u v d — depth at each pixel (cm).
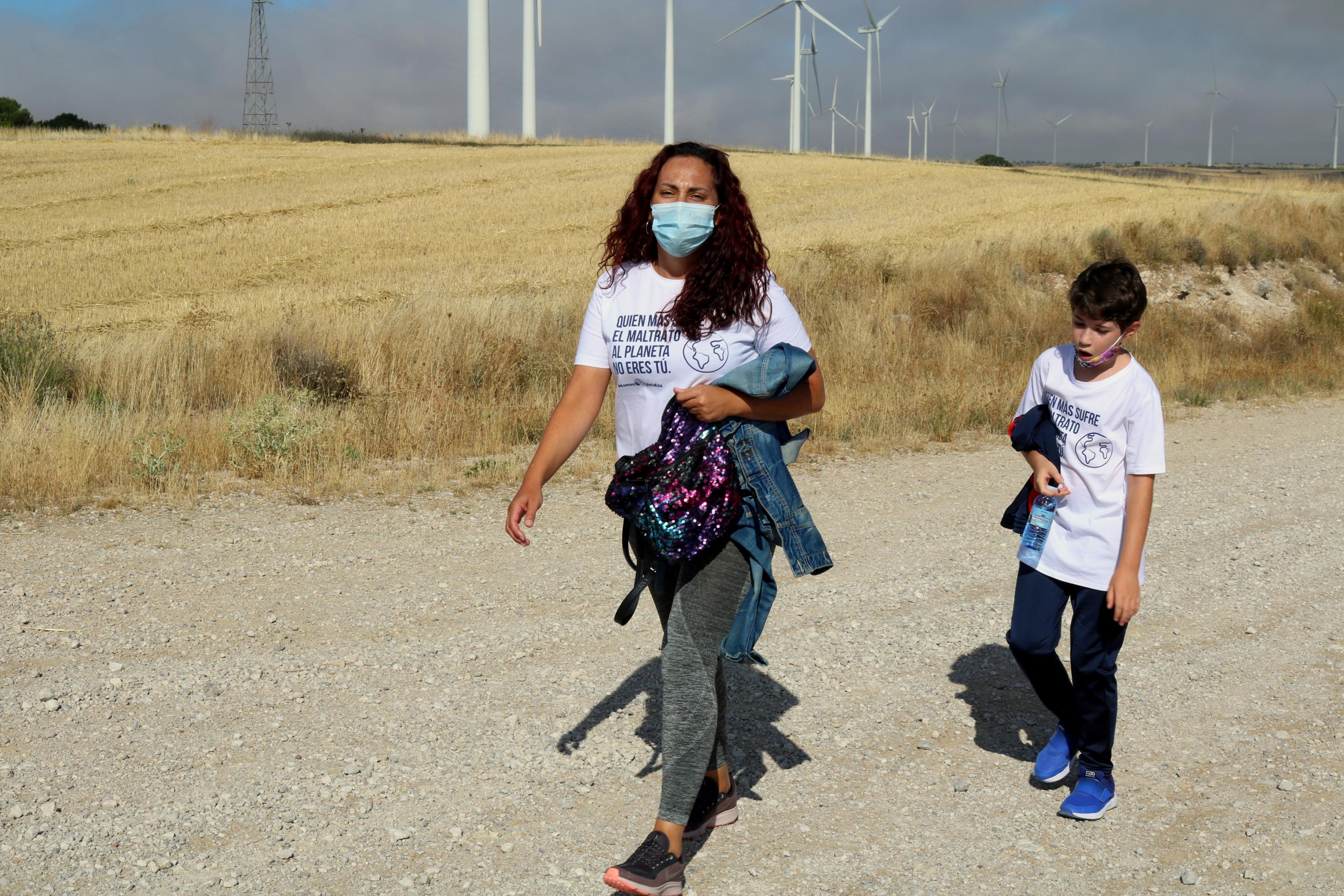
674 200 259
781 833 303
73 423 795
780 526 265
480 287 1809
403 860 281
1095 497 306
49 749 340
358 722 368
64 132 4709
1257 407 1213
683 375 264
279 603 496
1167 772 344
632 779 332
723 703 301
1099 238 2184
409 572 551
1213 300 2067
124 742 347
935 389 1116
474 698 391
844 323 1342
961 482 802
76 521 637
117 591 506
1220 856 291
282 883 269
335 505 696
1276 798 325
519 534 270
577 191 3278
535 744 354
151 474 730
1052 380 314
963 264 1878
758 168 4162
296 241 2423
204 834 291
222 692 391
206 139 4791
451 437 899
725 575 265
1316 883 277
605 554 591
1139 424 296
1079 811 311
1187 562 588
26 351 995
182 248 2327
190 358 1102
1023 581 321
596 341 280
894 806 320
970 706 395
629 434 279
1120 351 303
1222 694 408
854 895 271
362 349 1113
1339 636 472
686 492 259
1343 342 1753
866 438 955
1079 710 314
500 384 1090
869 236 2458
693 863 286
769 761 349
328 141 5075
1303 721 382
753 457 264
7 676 399
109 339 1271
